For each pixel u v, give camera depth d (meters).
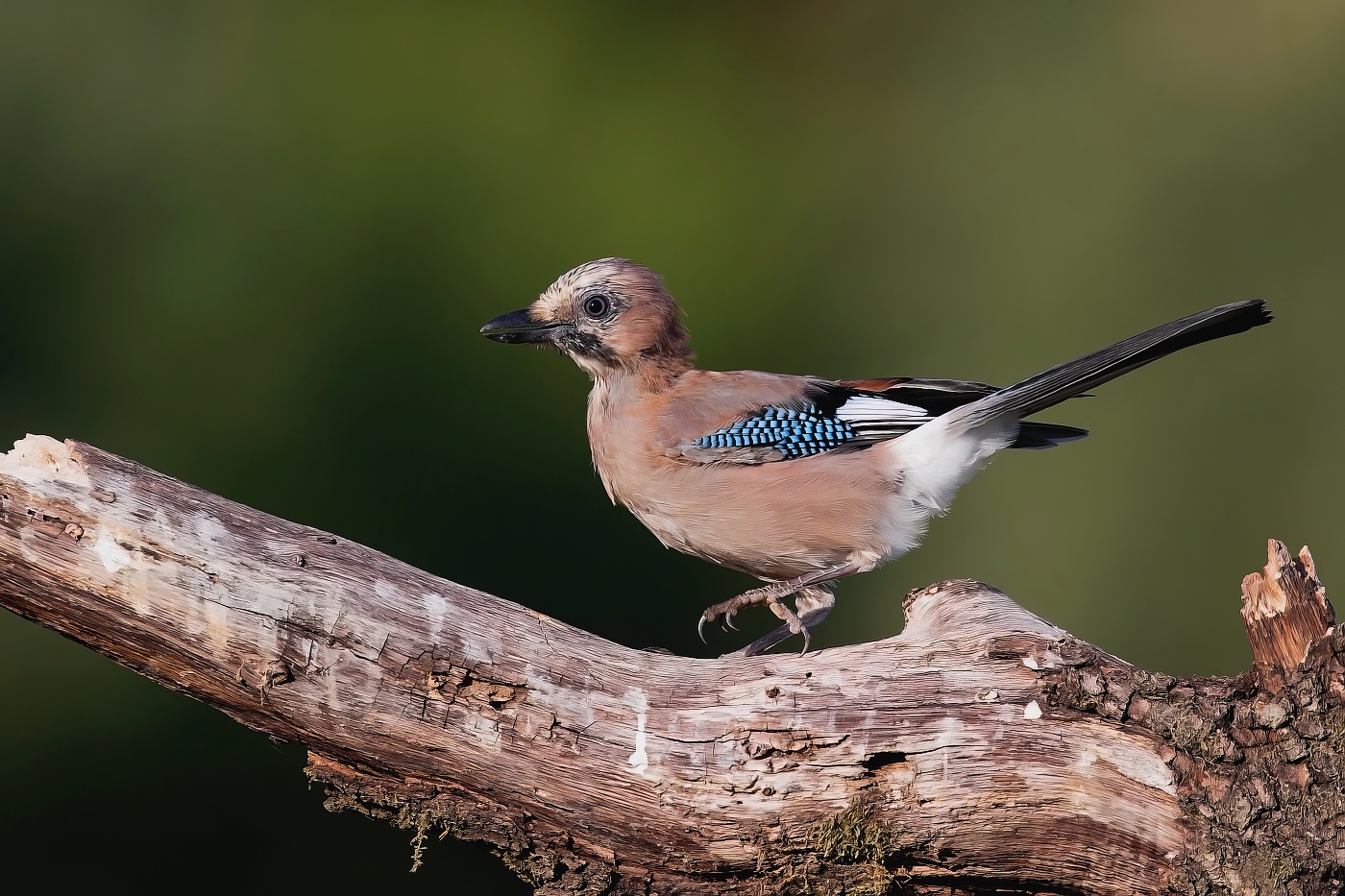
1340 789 6.36
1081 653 6.80
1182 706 6.55
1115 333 20.75
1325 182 20.84
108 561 6.51
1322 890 6.28
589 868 7.02
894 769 6.75
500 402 17.34
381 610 6.73
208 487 16.55
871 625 18.73
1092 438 19.61
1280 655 6.58
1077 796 6.64
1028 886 6.94
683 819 6.79
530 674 6.81
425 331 17.70
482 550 16.62
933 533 19.30
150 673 6.86
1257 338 19.89
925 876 6.93
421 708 6.76
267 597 6.61
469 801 7.01
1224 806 6.41
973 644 7.02
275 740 7.07
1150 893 6.64
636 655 7.04
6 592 6.56
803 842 6.75
